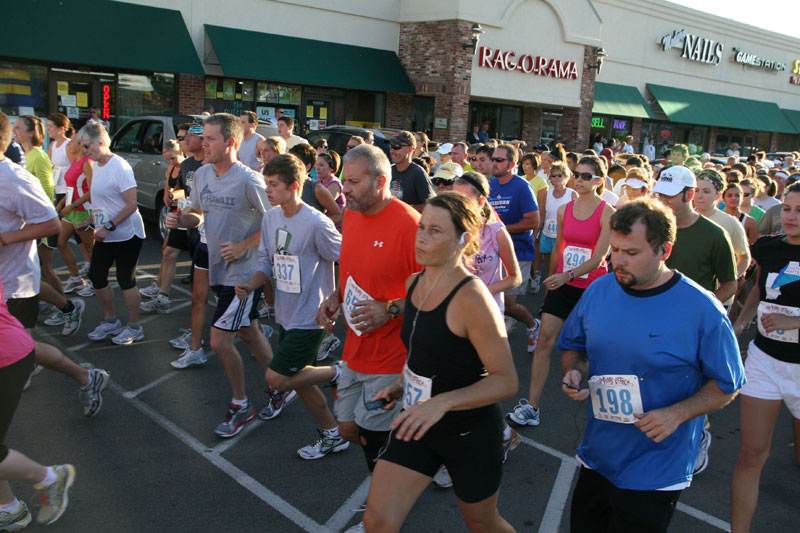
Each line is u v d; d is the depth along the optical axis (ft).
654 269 7.73
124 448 13.28
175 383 16.61
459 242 7.86
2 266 13.23
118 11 47.14
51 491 10.23
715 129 97.35
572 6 68.95
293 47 55.98
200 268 17.01
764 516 12.10
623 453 8.08
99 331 19.08
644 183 18.37
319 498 11.84
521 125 74.23
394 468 8.13
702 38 91.30
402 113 64.69
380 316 9.75
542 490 12.55
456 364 7.98
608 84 81.61
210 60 52.65
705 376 7.97
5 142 12.74
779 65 103.81
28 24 42.55
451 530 11.07
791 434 16.11
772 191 25.54
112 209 18.17
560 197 25.80
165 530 10.69
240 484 12.18
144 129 35.19
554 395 17.47
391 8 62.59
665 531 7.99
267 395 16.28
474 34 59.52
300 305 12.17
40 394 15.57
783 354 10.48
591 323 8.29
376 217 10.16
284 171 11.88
